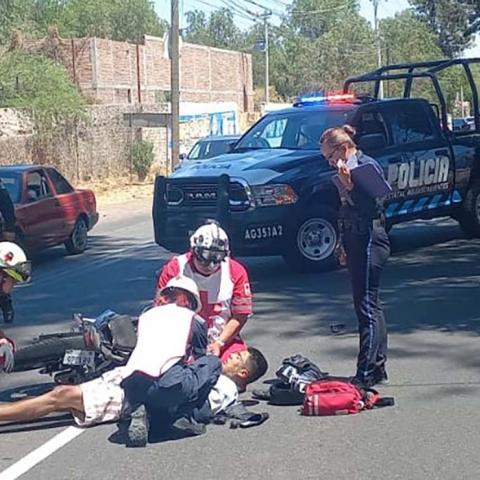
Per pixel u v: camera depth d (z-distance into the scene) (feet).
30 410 21.88
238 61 199.00
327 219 42.98
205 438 21.54
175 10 103.65
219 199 41.19
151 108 136.36
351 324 33.01
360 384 24.90
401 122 46.60
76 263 51.70
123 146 123.95
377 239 24.73
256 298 38.11
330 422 22.39
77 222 55.36
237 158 43.75
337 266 43.60
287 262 43.42
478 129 52.47
